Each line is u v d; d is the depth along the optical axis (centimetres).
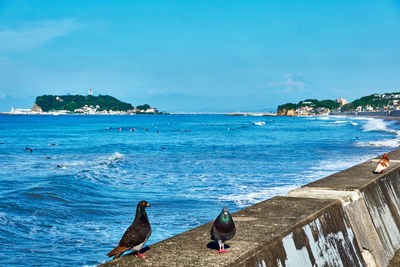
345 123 12694
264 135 6800
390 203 694
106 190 1695
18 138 6397
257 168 2359
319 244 438
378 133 6450
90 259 902
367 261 495
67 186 1723
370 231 548
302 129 8981
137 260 353
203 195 1548
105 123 15188
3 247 963
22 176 2211
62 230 1122
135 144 4950
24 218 1228
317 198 557
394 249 582
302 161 2702
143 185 1822
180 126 12150
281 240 396
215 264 334
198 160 2936
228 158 3044
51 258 901
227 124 13675
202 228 458
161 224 1143
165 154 3519
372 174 755
